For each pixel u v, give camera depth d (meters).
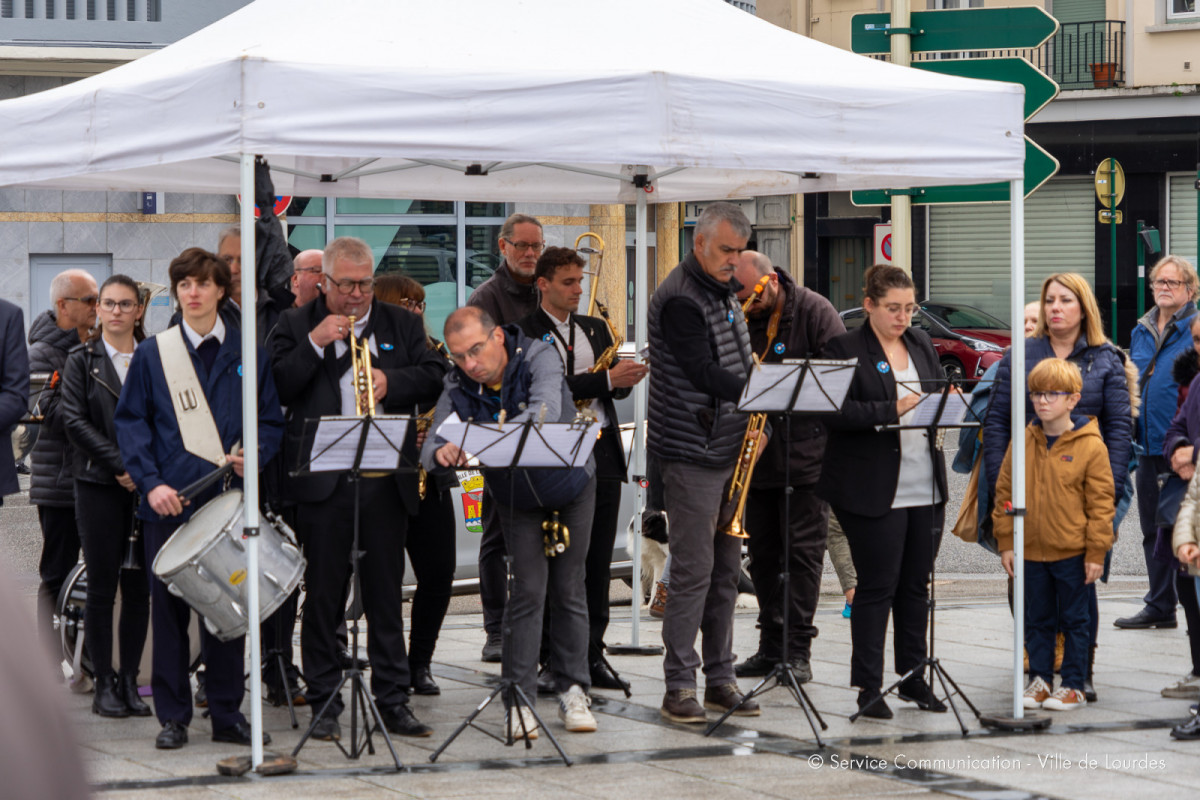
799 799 5.66
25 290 23.00
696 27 7.35
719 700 7.49
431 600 8.01
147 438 6.57
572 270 7.84
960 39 10.76
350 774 6.14
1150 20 33.16
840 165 6.79
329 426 5.96
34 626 0.86
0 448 7.96
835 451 7.27
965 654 9.21
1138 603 11.45
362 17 6.82
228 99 5.98
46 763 0.80
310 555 6.78
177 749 6.67
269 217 7.30
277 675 7.78
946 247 36.69
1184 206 33.56
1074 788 5.81
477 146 6.27
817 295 8.65
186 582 5.96
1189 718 7.32
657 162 6.47
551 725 7.26
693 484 7.12
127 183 9.02
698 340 6.93
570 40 6.87
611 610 11.81
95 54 23.33
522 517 6.86
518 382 6.71
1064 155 34.19
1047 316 7.98
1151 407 9.66
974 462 8.34
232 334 6.75
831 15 36.16
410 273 24.41
